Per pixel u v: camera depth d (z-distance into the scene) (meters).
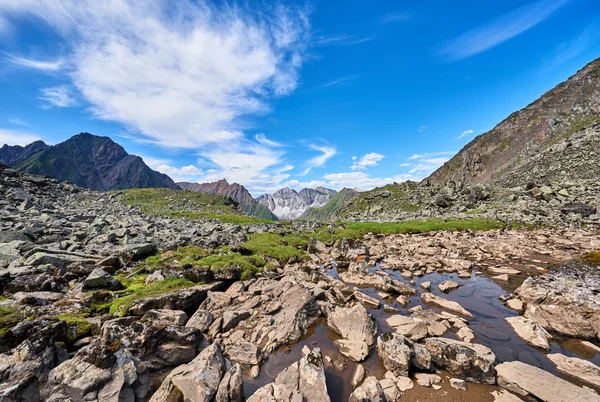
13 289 14.82
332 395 9.73
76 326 11.67
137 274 19.61
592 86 187.50
